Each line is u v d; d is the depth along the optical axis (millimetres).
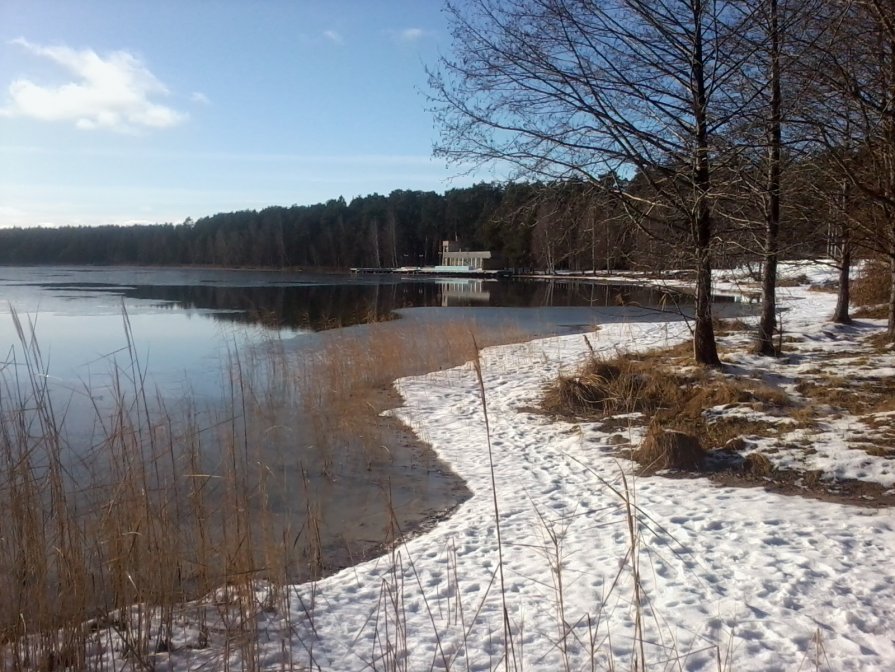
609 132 10250
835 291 31172
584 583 4645
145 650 3725
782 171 8703
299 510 6574
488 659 3689
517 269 75188
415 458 8414
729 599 4305
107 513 4320
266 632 4031
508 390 11992
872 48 6410
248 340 18516
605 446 8461
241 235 106750
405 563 5180
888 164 6781
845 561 4805
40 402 4398
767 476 7074
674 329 18281
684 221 11102
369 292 47500
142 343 18500
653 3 10422
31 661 3668
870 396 9508
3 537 3936
